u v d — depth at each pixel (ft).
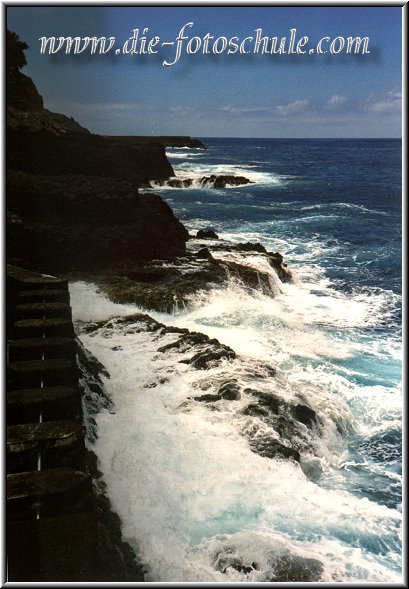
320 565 14.33
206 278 37.86
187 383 23.03
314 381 25.84
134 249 40.68
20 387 17.08
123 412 20.71
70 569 11.85
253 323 32.71
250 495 16.87
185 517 15.84
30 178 42.04
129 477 17.17
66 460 13.82
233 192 106.42
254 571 13.99
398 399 24.66
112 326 28.68
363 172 163.02
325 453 20.62
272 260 43.96
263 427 20.02
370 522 16.22
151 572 14.16
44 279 24.41
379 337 32.63
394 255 54.03
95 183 43.91
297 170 168.55
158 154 112.88
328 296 41.32
